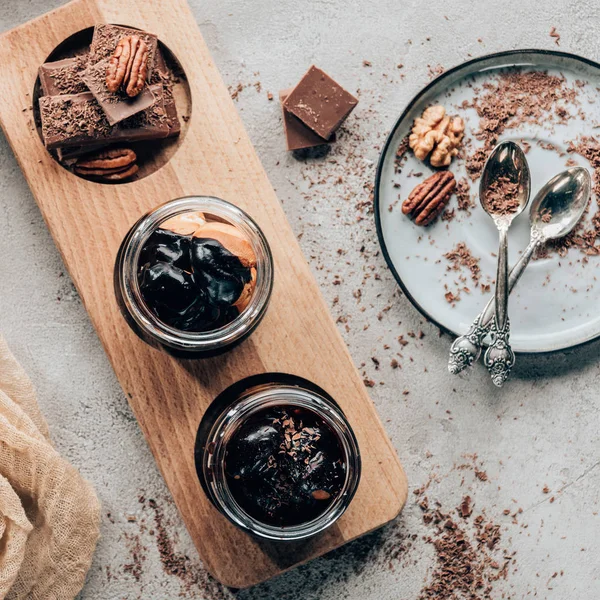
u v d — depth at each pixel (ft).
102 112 2.37
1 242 2.56
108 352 2.40
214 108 2.43
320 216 2.60
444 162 2.54
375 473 2.44
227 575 2.43
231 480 2.26
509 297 2.56
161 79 2.42
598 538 2.63
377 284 2.60
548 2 2.63
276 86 2.60
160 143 2.45
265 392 2.25
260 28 2.61
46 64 2.39
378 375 2.60
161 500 2.57
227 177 2.43
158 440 2.41
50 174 2.41
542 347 2.56
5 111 2.41
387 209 2.55
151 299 2.20
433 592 2.61
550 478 2.62
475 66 2.56
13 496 2.42
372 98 2.61
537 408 2.62
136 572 2.57
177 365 2.41
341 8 2.61
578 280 2.56
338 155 2.60
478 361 2.61
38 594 2.49
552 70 2.57
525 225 2.56
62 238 2.41
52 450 2.45
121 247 2.31
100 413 2.57
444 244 2.56
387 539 2.60
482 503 2.62
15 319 2.56
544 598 2.62
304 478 2.24
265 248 2.26
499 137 2.57
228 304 2.20
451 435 2.61
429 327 2.60
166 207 2.23
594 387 2.62
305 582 2.59
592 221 2.57
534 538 2.62
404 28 2.62
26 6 2.58
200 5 2.60
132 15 2.43
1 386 2.46
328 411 2.24
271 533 2.23
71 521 2.48
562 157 2.57
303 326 2.43
